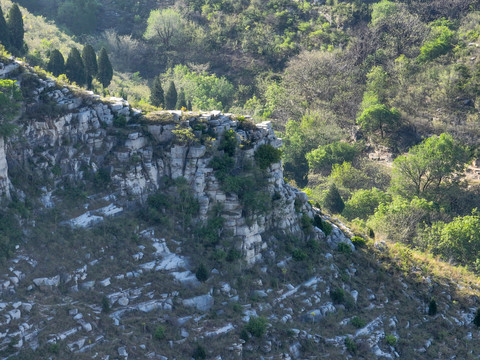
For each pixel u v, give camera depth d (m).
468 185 126.75
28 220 62.31
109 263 63.25
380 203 105.25
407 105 152.12
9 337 52.66
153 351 57.31
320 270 73.12
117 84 132.88
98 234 64.94
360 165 131.00
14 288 56.75
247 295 66.62
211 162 70.94
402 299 75.31
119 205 68.62
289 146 131.75
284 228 74.94
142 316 60.25
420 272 81.50
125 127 71.19
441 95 152.62
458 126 142.75
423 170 118.75
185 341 59.19
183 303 62.69
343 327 67.69
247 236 70.25
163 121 72.12
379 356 66.25
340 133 142.62
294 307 67.81
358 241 81.62
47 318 55.66
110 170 69.25
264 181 73.69
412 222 100.31
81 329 56.16
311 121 141.38
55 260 60.66
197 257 67.50
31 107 66.31
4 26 105.00
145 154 70.62
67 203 66.00
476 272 90.00
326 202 104.12
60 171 66.81
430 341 70.69
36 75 68.94
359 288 74.38
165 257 66.44
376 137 148.38
